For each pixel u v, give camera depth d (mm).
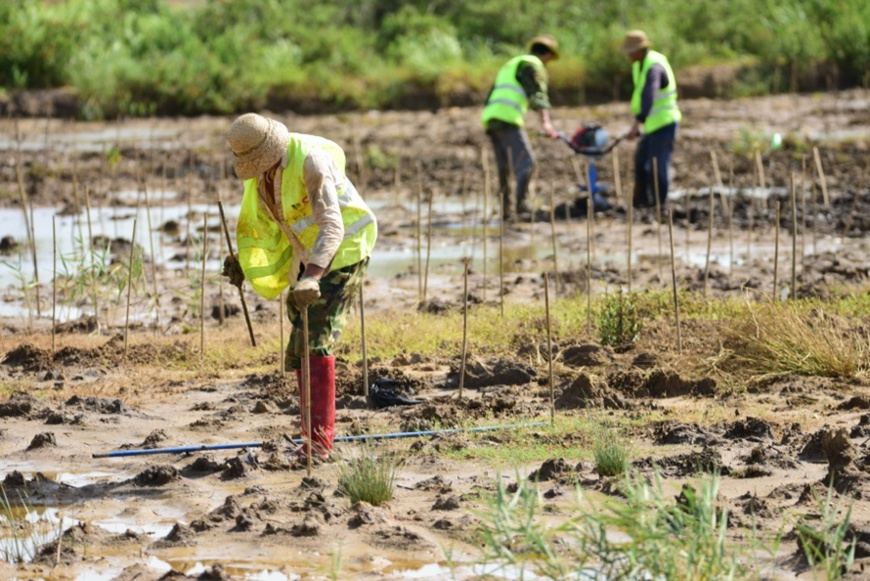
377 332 14750
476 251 22031
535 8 56125
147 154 35875
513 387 12258
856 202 24609
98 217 26078
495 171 32469
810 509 8211
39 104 47000
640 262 20281
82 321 15953
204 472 9609
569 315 15234
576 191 28188
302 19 55844
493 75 49625
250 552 7785
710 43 53594
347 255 9500
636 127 24391
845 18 51188
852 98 47062
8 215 26531
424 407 11258
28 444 10531
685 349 13242
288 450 10102
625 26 53750
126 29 52656
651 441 10219
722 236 22875
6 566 7605
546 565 7285
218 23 55281
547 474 9211
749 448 9844
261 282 9758
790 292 16203
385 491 8719
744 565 7215
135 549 7898
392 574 7371
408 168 33094
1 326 16016
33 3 50938
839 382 12172
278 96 49156
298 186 9258
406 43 53125
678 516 7016
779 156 33000
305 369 9297
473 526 8055
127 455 10148
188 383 12922
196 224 24703
